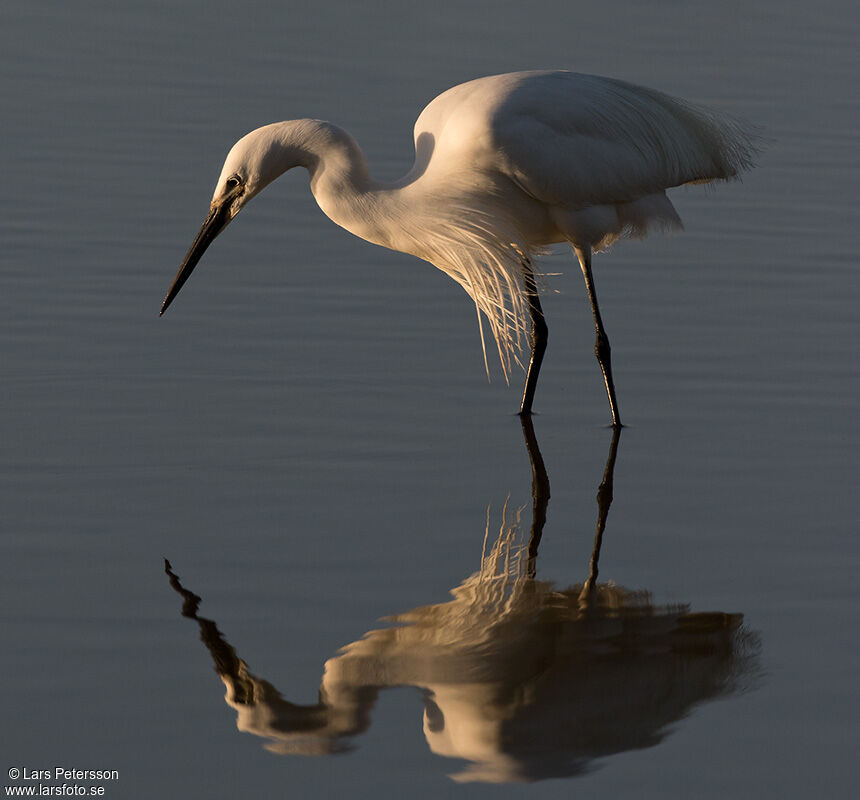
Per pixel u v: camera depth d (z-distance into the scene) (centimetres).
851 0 2630
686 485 1010
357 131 1814
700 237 1616
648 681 728
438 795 624
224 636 756
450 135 1113
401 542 896
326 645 752
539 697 712
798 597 826
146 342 1274
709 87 2058
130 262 1454
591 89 1148
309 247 1539
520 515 951
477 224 1133
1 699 683
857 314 1390
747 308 1407
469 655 748
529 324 1337
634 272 1511
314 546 883
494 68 2081
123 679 707
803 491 995
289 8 2372
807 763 654
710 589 837
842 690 719
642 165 1152
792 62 2220
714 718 694
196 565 847
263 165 1108
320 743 662
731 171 1255
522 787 632
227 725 671
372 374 1236
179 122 1853
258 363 1245
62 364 1215
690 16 2456
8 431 1073
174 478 994
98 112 1878
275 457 1045
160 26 2245
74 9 2298
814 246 1587
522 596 823
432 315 1381
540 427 1138
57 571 831
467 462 1054
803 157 1858
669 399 1198
